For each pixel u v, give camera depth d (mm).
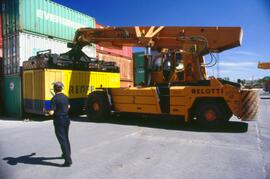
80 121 12164
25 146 7520
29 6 14664
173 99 10117
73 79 14148
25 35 14430
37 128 10781
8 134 9570
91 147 7145
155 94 10469
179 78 10398
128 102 11375
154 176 4961
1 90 15562
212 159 5922
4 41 15305
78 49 13727
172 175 4992
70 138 8352
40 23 15250
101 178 4926
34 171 5367
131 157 6168
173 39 10648
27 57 14523
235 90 9070
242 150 6633
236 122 11203
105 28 12102
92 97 12289
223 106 9383
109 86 16297
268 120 11820
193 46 10109
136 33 11227
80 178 4945
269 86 45594
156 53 10953
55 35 16125
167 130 9492
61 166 5648
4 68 15359
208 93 9430
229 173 5047
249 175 4930
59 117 5688
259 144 7238
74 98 14156
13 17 14562
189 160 5871
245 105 8969
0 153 6781
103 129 9914
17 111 14469
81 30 13062
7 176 5109
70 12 17250
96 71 15430
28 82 13844
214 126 9461
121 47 12359
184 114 9906
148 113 10820
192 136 8375
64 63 13680
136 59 11648
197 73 10047
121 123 11367
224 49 10078
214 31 9922
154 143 7500
